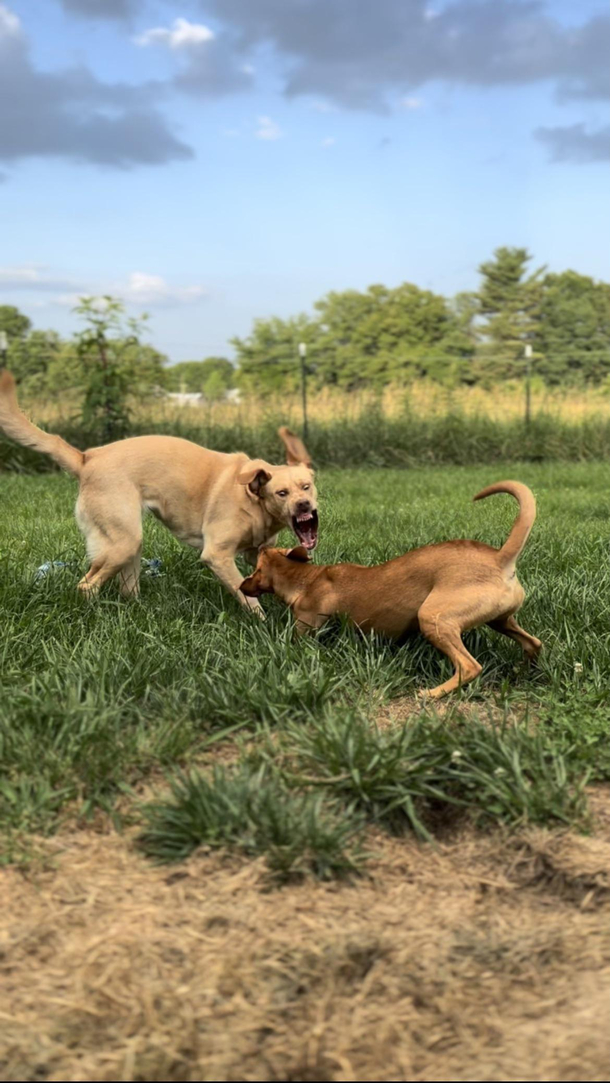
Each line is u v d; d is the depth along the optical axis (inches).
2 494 410.6
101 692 145.6
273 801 117.4
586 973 93.5
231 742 144.9
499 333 2012.8
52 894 106.0
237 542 209.9
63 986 91.1
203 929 100.1
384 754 130.2
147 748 136.6
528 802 120.8
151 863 112.7
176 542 268.8
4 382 204.4
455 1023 87.0
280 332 1873.8
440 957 96.3
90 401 613.0
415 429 698.8
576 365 1755.7
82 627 184.1
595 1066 80.8
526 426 719.7
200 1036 85.3
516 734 137.6
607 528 306.0
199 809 116.4
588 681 163.9
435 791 125.3
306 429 675.4
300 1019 87.5
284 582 189.6
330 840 112.3
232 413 719.1
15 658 168.7
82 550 254.5
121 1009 88.2
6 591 202.5
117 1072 81.3
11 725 138.8
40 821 119.7
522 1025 86.5
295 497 202.1
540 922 103.0
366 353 1847.9
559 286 2048.5
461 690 163.9
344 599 180.9
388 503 390.3
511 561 166.9
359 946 97.3
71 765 130.3
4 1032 85.1
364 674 166.2
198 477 209.6
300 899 106.0
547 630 184.5
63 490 427.8
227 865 111.5
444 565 168.2
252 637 181.8
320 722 144.1
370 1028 86.4
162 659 166.4
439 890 109.4
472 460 685.3
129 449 209.5
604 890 107.3
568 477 518.6
